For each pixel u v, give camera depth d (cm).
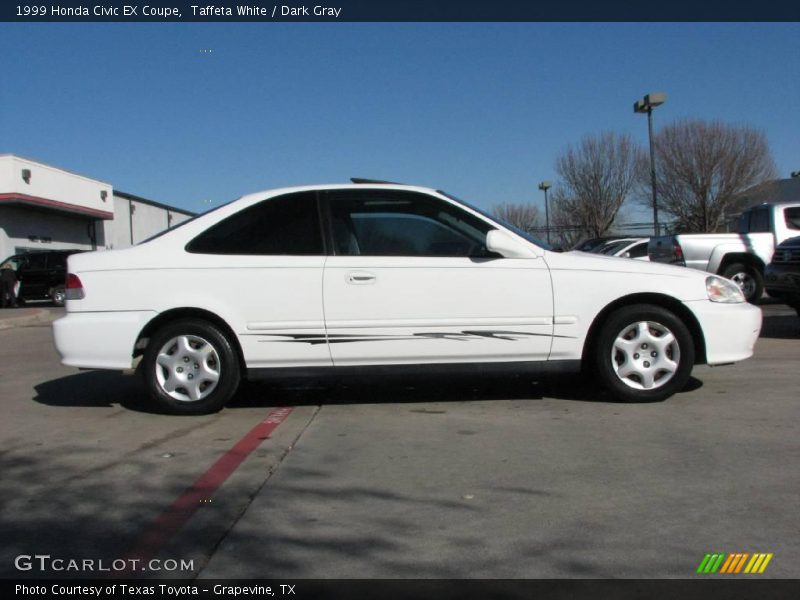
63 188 3064
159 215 4366
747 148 3123
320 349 580
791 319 1178
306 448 493
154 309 579
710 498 386
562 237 3547
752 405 580
